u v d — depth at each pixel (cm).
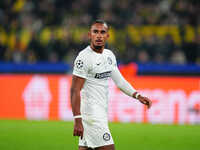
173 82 4397
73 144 3023
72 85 1798
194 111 4347
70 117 4400
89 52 1822
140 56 5500
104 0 6303
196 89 4375
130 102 4356
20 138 3234
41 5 6316
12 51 5706
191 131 3722
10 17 6241
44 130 3622
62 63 4959
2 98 4519
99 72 1822
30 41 5688
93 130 1820
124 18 6141
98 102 1836
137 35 5994
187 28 6097
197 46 5731
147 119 4341
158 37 5700
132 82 4453
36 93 4484
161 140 3238
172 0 6322
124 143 3092
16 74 4809
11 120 4275
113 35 5888
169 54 5631
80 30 5934
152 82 4425
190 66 4809
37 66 4828
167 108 4362
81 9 6269
